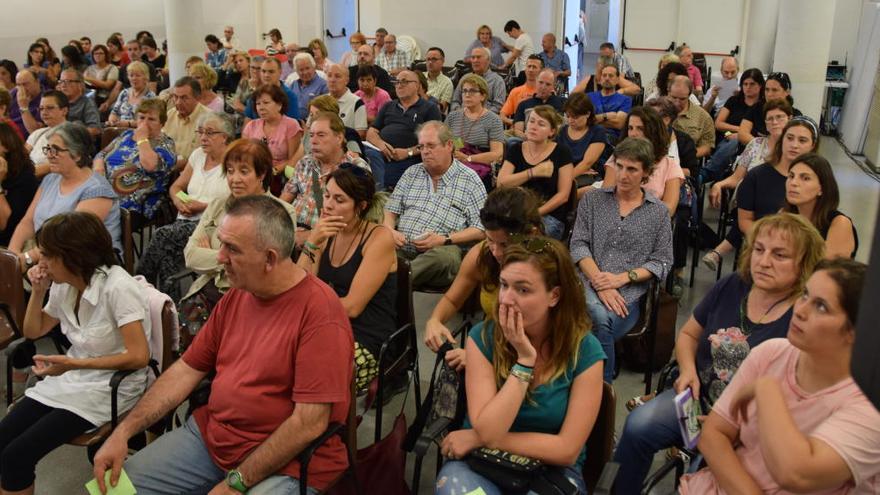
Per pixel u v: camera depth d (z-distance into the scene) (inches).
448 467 79.2
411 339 117.0
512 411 76.4
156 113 185.5
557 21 475.8
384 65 410.6
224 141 165.2
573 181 171.6
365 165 159.3
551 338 80.3
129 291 97.1
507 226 95.1
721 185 191.2
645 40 457.1
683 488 76.5
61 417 94.0
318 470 82.4
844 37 413.4
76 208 145.0
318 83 279.9
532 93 278.8
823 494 64.4
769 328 89.8
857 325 29.3
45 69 361.7
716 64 446.9
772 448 63.3
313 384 79.4
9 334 123.3
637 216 130.5
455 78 384.2
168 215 188.9
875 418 61.7
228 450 83.9
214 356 89.8
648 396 123.0
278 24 535.5
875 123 335.3
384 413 125.6
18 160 157.6
